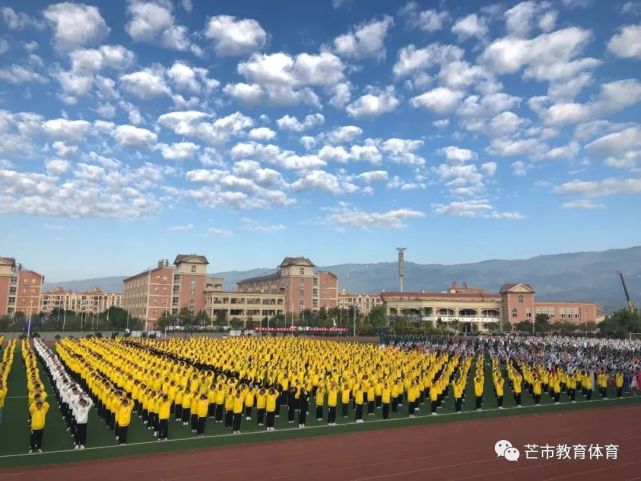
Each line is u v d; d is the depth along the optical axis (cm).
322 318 12169
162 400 2155
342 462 1859
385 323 10681
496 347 5922
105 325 10800
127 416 2066
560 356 4969
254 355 4453
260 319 12662
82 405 2031
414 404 2761
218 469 1761
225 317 12769
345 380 2930
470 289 17712
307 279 14162
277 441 2145
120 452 1945
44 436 2178
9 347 4669
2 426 2362
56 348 5194
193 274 13200
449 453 1998
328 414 2520
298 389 2541
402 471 1773
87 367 3097
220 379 2694
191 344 5475
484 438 2248
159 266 12912
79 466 1778
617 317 10681
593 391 3803
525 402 3250
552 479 1720
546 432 2389
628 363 4316
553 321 13075
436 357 4534
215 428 2355
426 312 13188
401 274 16338
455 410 2909
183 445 2055
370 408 2780
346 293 19425
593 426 2541
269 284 15412
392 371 3388
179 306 12925
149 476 1683
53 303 19150
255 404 2570
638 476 1761
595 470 1820
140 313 13162
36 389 2369
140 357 3794
